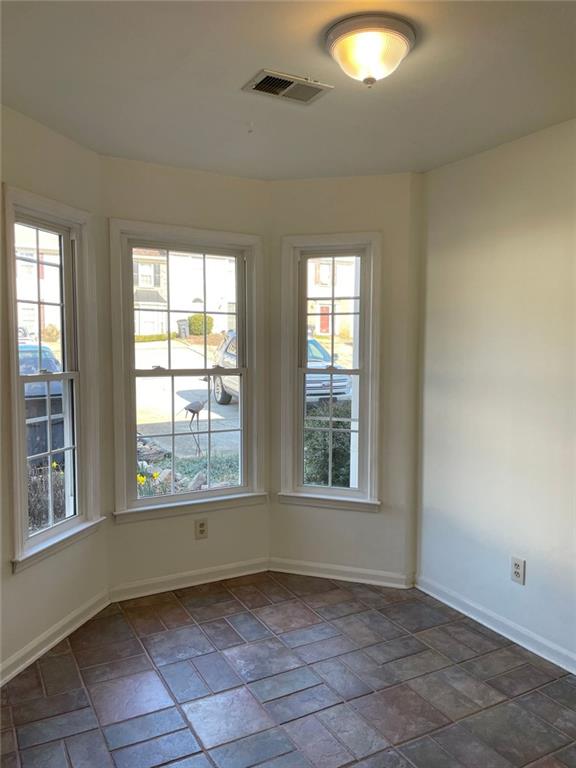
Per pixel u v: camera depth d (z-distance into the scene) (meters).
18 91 2.16
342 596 3.20
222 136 2.62
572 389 2.43
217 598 3.17
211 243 3.27
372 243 3.23
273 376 3.46
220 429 3.44
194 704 2.23
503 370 2.74
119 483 3.08
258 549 3.50
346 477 3.47
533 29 1.71
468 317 2.93
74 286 2.84
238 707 2.21
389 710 2.20
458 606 3.05
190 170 3.13
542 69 1.97
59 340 2.78
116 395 3.03
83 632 2.78
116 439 3.05
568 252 2.43
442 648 2.66
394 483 3.31
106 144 2.74
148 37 1.76
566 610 2.49
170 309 3.24
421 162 3.00
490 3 1.57
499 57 1.88
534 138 2.56
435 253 3.12
